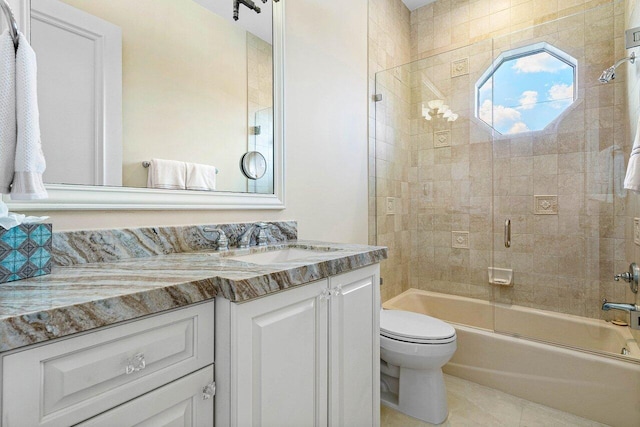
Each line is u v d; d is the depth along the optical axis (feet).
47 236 2.52
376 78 7.55
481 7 8.30
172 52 3.78
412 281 8.70
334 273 3.25
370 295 3.94
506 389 5.85
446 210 8.18
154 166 3.59
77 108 3.03
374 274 4.03
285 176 5.10
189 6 3.97
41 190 2.23
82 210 3.00
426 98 8.39
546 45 6.76
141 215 3.44
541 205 6.89
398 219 8.29
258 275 2.47
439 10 8.94
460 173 7.94
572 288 6.50
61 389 1.69
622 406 4.83
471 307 7.63
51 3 2.89
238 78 4.47
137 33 3.48
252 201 4.57
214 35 4.21
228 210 4.31
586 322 6.14
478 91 7.60
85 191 3.03
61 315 1.66
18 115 2.12
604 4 6.19
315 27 5.76
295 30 5.33
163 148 3.67
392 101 8.04
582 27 6.38
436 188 8.32
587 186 6.37
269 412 2.61
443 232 8.23
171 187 3.71
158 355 2.10
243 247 4.19
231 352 2.36
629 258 5.68
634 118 5.31
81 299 1.81
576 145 6.49
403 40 8.98
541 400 5.50
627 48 5.12
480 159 7.64
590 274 6.31
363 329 3.79
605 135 6.16
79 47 3.05
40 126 2.81
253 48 4.66
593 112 6.30
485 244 7.61
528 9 7.70
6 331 1.48
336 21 6.31
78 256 2.89
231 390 2.36
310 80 5.64
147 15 3.57
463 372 6.34
